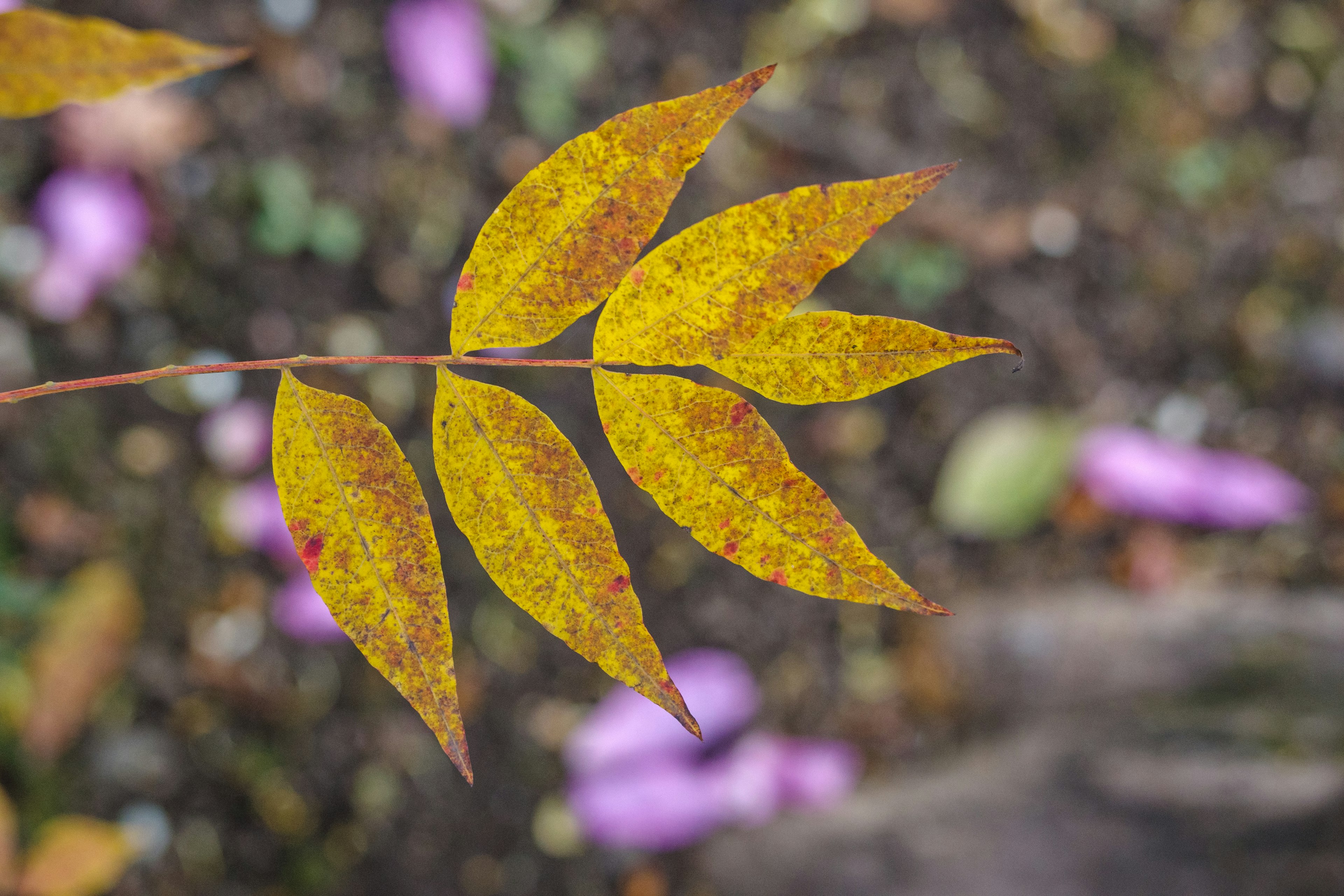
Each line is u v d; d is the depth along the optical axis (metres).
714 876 1.40
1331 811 1.05
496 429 0.40
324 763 1.39
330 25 1.60
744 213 0.40
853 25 1.88
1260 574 1.70
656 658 0.40
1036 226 1.84
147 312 1.42
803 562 0.40
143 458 1.39
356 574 0.40
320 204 1.54
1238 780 1.13
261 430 1.45
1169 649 1.43
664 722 1.49
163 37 0.44
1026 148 1.89
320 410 0.40
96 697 1.29
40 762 1.24
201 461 1.42
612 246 0.40
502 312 0.40
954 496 1.68
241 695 1.38
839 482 1.67
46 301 1.37
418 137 1.61
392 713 1.43
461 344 0.40
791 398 0.40
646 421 0.40
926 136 1.85
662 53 1.78
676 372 1.60
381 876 1.38
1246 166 1.99
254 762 1.37
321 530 0.40
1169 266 1.88
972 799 1.29
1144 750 1.24
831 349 0.40
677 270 0.40
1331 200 1.99
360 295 1.54
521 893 1.41
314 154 1.56
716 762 1.49
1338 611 1.46
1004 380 1.76
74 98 0.44
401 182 1.59
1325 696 1.25
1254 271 1.91
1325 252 1.95
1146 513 1.71
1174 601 1.57
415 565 0.40
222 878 1.32
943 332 0.40
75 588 1.28
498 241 0.40
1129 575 1.68
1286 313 1.90
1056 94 1.94
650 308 0.40
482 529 0.40
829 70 1.85
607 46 1.75
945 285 1.77
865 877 1.25
